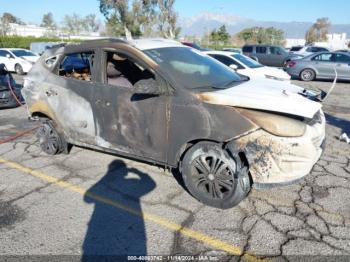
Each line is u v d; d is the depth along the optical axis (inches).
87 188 150.3
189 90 126.9
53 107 172.1
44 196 143.6
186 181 135.1
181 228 118.5
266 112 116.1
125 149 148.6
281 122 113.2
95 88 150.5
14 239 113.6
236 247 107.6
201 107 122.1
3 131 244.8
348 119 278.7
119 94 142.3
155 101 132.0
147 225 120.8
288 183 115.6
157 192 144.8
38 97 178.4
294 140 112.1
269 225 118.6
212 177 127.5
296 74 569.3
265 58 764.0
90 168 172.1
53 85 169.5
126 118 142.5
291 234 113.4
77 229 118.8
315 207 130.3
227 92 126.2
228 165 122.3
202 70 148.2
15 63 655.8
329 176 158.6
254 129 114.3
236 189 122.6
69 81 161.8
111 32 1822.1
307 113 115.5
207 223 121.0
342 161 178.2
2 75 316.2
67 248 108.5
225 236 113.3
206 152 126.3
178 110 126.9
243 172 121.6
